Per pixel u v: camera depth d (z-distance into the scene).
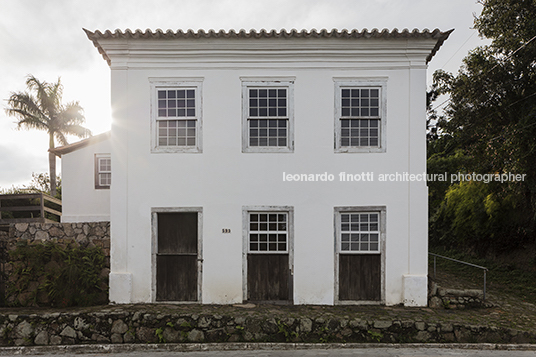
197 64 7.34
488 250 11.92
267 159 7.29
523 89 9.15
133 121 7.31
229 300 7.13
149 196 7.24
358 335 5.99
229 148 7.29
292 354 5.61
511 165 9.27
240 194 7.26
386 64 7.28
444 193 15.38
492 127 9.98
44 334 6.11
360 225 7.29
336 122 7.33
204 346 5.92
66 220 10.02
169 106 7.38
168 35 7.00
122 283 7.05
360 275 7.20
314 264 7.16
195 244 7.27
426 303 7.01
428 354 5.53
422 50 7.18
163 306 6.85
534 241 10.16
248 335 6.05
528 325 6.09
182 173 7.28
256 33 6.97
